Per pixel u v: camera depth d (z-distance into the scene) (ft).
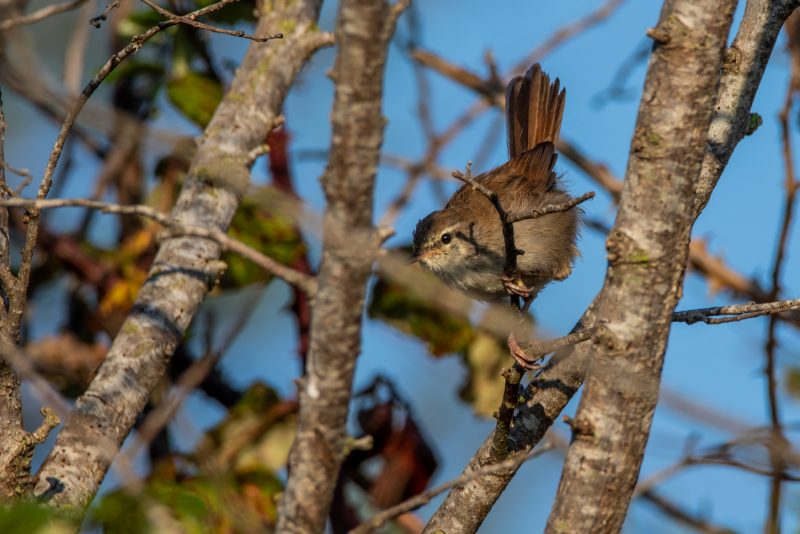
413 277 30.60
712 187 24.14
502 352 37.81
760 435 24.86
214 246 28.22
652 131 18.65
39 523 17.06
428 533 24.48
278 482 31.96
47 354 35.96
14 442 21.67
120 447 24.63
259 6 33.22
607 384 19.12
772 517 33.12
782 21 24.35
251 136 30.09
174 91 36.68
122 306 36.96
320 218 19.29
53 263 37.88
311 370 17.51
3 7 28.66
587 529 19.29
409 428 35.76
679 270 18.94
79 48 35.47
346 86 16.26
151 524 20.72
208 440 31.68
